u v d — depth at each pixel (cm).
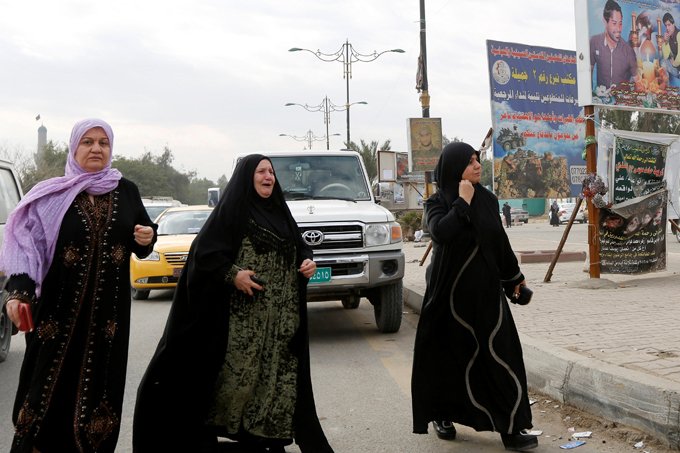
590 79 1021
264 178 398
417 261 1622
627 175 1048
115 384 340
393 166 2144
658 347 536
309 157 926
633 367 467
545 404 491
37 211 333
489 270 410
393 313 800
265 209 406
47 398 324
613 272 1042
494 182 1806
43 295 334
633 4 1070
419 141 1734
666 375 441
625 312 730
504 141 1811
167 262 1180
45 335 330
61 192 339
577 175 1912
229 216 388
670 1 1109
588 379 461
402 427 468
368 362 673
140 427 388
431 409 420
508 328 411
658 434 400
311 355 715
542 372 515
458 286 411
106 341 338
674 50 1120
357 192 901
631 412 421
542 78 1864
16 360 739
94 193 346
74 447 329
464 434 450
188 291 386
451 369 418
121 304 346
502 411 402
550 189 1878
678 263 1316
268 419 392
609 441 414
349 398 545
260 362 395
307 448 398
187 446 388
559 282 1052
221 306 386
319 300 814
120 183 360
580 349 536
